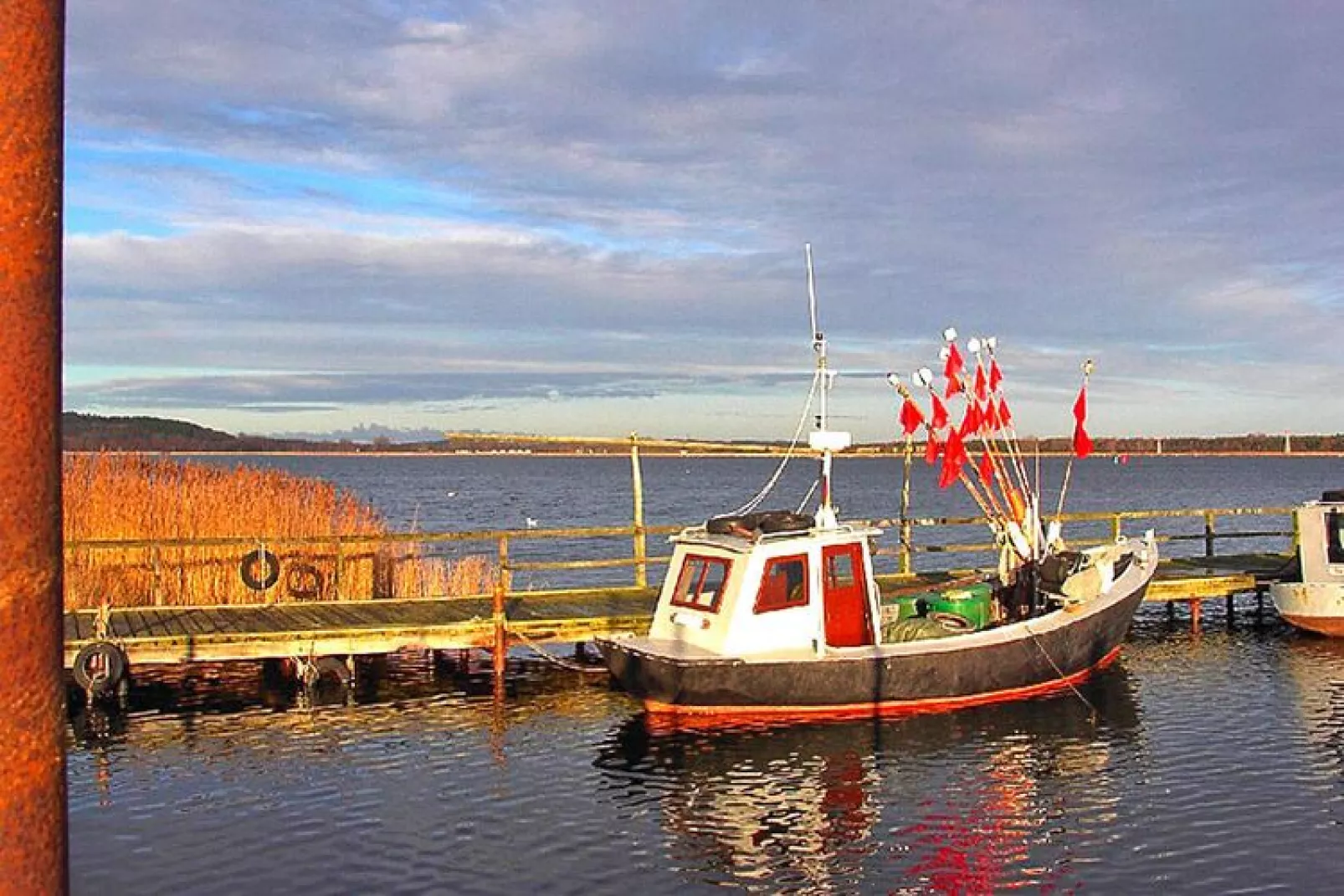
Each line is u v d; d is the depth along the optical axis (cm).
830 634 1600
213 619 1817
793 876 1093
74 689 1662
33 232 220
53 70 225
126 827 1203
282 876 1088
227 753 1451
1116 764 1415
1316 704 1698
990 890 1055
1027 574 1833
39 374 222
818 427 1678
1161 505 7406
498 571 1916
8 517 217
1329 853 1131
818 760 1430
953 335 1869
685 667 1491
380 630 1712
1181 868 1103
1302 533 2195
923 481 12100
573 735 1535
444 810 1261
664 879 1088
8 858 219
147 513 2038
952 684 1608
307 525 2153
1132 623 2362
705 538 1625
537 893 1053
